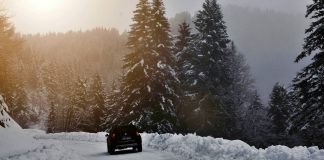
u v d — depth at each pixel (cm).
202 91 4253
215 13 4491
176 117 4009
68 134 4962
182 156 1714
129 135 2131
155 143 2383
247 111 5988
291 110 5941
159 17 4081
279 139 4778
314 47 2597
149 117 3884
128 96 3997
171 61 4156
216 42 4366
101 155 2097
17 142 2700
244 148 1428
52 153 1630
